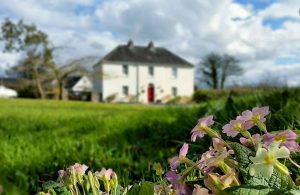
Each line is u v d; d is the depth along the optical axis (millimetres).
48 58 46344
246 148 1152
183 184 1088
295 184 1150
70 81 61500
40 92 48344
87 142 6133
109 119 9281
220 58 62312
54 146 5496
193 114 6234
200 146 3373
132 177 3414
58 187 1597
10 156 4820
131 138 6176
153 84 58875
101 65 56531
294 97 5418
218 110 5141
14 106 19328
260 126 1203
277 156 992
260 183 1054
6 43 46906
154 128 6414
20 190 702
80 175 1355
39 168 4074
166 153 4660
